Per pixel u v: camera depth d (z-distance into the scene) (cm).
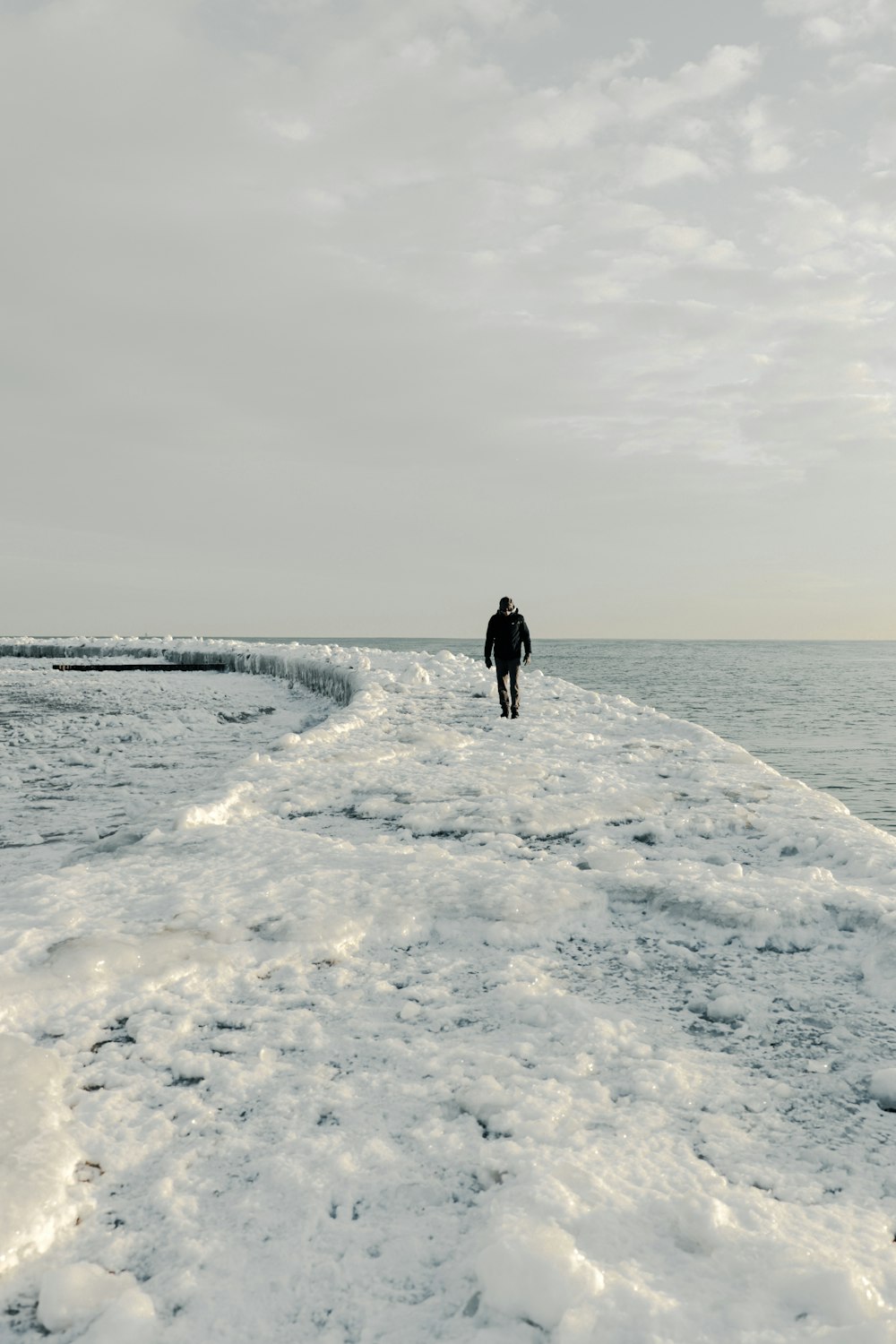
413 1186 209
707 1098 251
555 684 1883
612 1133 230
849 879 462
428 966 357
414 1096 252
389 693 1589
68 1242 192
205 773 952
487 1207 200
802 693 6219
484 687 1653
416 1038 290
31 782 895
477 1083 254
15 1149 215
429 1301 172
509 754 922
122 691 2164
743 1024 304
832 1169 217
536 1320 164
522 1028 299
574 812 625
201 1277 180
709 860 507
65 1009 306
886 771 2703
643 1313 158
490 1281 170
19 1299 176
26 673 2898
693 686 6600
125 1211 202
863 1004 320
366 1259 185
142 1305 168
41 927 375
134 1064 270
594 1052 279
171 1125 236
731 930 389
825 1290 164
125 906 413
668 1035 295
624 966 360
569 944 384
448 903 413
